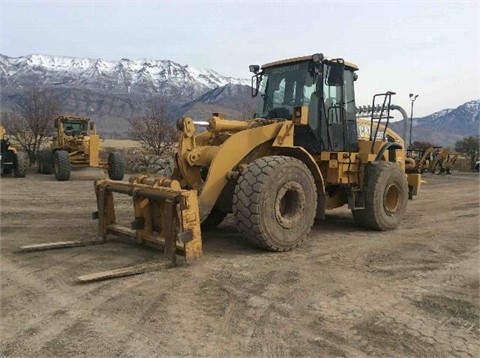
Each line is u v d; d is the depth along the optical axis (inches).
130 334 137.2
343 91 290.2
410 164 410.0
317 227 317.7
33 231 280.7
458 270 211.5
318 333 140.6
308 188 244.4
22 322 145.1
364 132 345.4
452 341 137.9
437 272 207.8
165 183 225.0
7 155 683.4
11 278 187.6
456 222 347.6
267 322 147.3
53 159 730.8
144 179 238.1
